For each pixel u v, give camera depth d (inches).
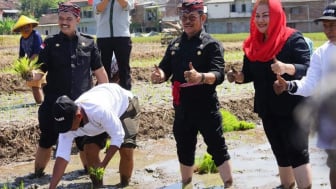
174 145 320.5
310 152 250.1
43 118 245.3
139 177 255.8
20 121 313.6
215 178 250.4
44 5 4485.7
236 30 2677.2
